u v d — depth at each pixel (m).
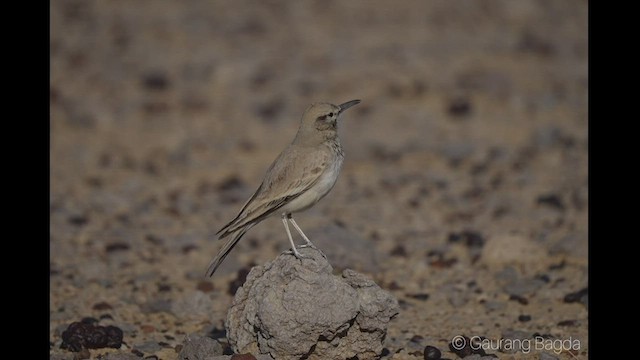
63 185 19.44
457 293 12.47
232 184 19.36
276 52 30.06
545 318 11.28
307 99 25.67
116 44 31.44
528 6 33.88
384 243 15.12
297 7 35.38
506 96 25.27
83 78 28.25
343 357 8.92
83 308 12.02
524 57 28.88
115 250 14.87
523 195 17.89
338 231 14.03
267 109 24.91
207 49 30.53
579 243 13.77
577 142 21.38
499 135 22.50
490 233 15.45
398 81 26.53
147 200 18.45
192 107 25.52
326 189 9.88
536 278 12.82
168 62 29.42
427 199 18.06
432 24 32.44
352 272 9.03
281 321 8.57
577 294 11.85
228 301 12.27
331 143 10.02
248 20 33.75
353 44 30.45
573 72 27.44
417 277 13.27
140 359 9.74
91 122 24.39
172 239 15.61
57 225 16.33
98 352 10.23
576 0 35.47
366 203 17.91
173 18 34.38
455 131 22.89
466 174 19.80
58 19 34.31
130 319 11.62
